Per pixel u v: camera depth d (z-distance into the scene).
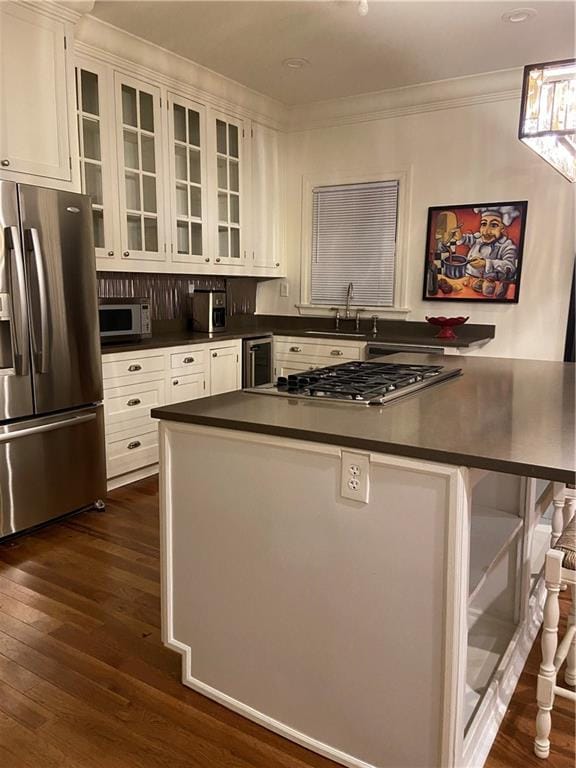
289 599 1.68
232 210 4.74
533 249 4.20
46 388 2.98
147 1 3.10
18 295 2.76
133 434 3.73
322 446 1.55
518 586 2.19
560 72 2.03
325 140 4.98
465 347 4.13
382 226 4.80
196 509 1.82
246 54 3.81
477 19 3.25
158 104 3.95
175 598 1.91
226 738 1.72
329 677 1.63
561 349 4.17
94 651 2.11
